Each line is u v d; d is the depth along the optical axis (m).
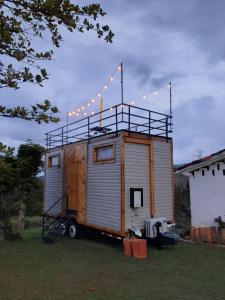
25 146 13.22
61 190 14.84
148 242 11.93
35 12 2.85
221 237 11.75
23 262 9.13
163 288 6.70
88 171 12.80
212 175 13.28
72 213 13.66
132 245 9.91
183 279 7.38
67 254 10.21
